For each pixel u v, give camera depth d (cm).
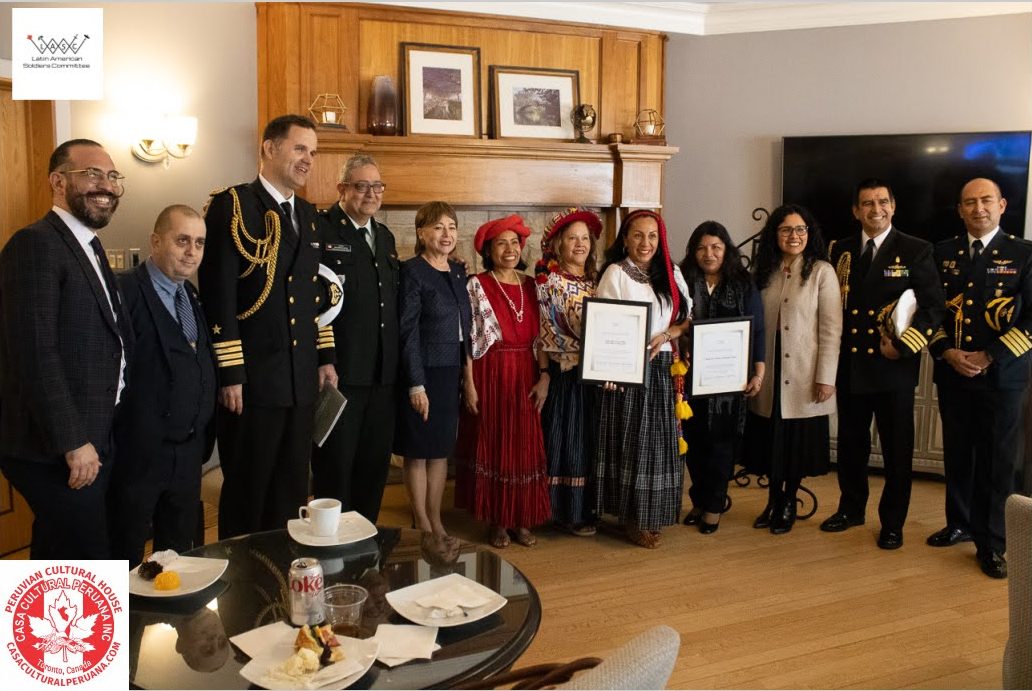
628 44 528
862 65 505
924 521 396
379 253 312
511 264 356
